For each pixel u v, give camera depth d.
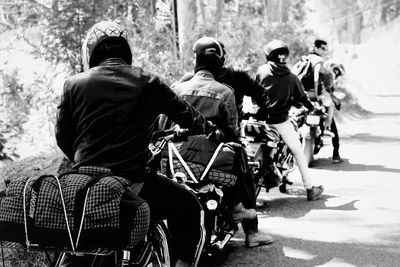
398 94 36.44
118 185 3.09
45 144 9.34
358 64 57.16
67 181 3.12
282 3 20.59
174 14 13.25
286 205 8.27
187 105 3.70
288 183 8.99
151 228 3.81
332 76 11.04
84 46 3.68
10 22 9.84
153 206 3.80
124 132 3.44
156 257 3.88
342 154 12.63
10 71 9.62
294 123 8.54
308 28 21.12
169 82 12.31
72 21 9.60
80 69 9.92
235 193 5.52
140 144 3.52
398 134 16.03
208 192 5.03
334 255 6.09
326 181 9.87
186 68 13.36
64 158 5.66
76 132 3.59
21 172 5.75
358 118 20.77
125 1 11.00
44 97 9.67
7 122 8.95
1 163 8.55
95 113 3.44
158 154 3.88
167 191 3.81
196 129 3.78
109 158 3.42
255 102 7.31
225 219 5.56
